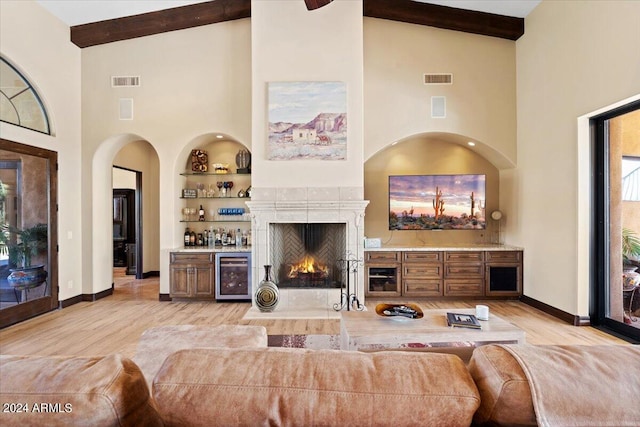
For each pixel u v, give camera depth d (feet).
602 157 12.73
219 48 17.13
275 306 14.85
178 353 3.14
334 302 15.52
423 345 10.10
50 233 15.30
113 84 17.17
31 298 14.49
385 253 17.10
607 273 12.76
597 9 11.93
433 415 2.77
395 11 16.43
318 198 15.35
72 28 16.61
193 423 2.82
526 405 2.77
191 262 16.90
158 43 17.17
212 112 17.13
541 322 13.60
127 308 15.93
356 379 2.89
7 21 13.30
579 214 13.00
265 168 15.39
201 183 18.97
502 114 16.99
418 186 18.75
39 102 15.11
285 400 2.79
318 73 15.35
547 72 14.66
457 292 16.98
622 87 10.98
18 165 13.85
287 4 15.43
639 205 11.59
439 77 17.01
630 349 3.11
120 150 20.58
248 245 18.72
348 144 15.39
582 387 2.74
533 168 15.74
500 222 18.71
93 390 2.60
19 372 2.75
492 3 15.47
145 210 23.22
